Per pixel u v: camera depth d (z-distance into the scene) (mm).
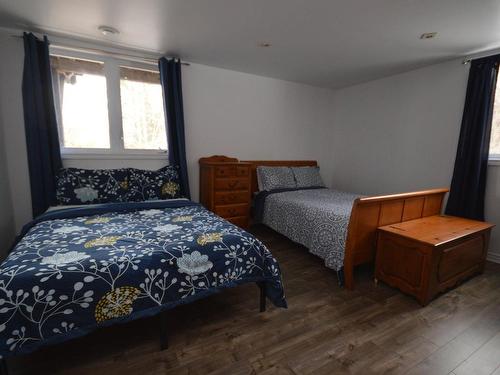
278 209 3014
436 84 3043
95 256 1337
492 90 2559
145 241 1553
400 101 3422
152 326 1630
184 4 1856
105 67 2688
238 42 2498
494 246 2707
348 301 1940
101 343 1479
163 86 2828
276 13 1962
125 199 2545
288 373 1302
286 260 2664
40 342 1142
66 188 2381
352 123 4094
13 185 2453
